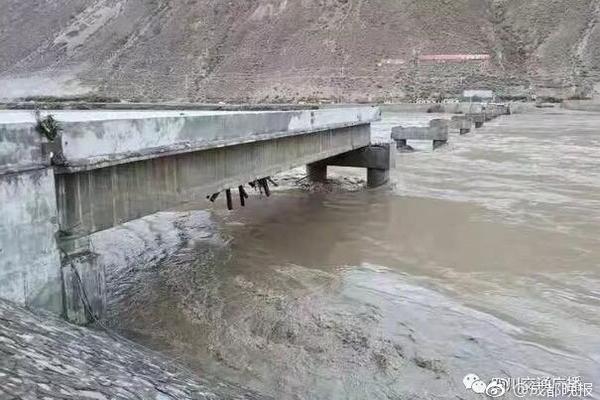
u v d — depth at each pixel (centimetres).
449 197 1361
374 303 677
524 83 8512
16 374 286
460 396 480
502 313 648
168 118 634
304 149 1126
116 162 550
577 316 640
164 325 615
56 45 12744
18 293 457
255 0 11856
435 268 814
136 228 1076
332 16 10831
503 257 863
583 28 9419
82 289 530
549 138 3022
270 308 662
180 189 694
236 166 844
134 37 12056
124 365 398
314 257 877
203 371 509
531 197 1345
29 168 462
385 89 8762
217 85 9975
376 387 493
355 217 1161
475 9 10488
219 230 1059
